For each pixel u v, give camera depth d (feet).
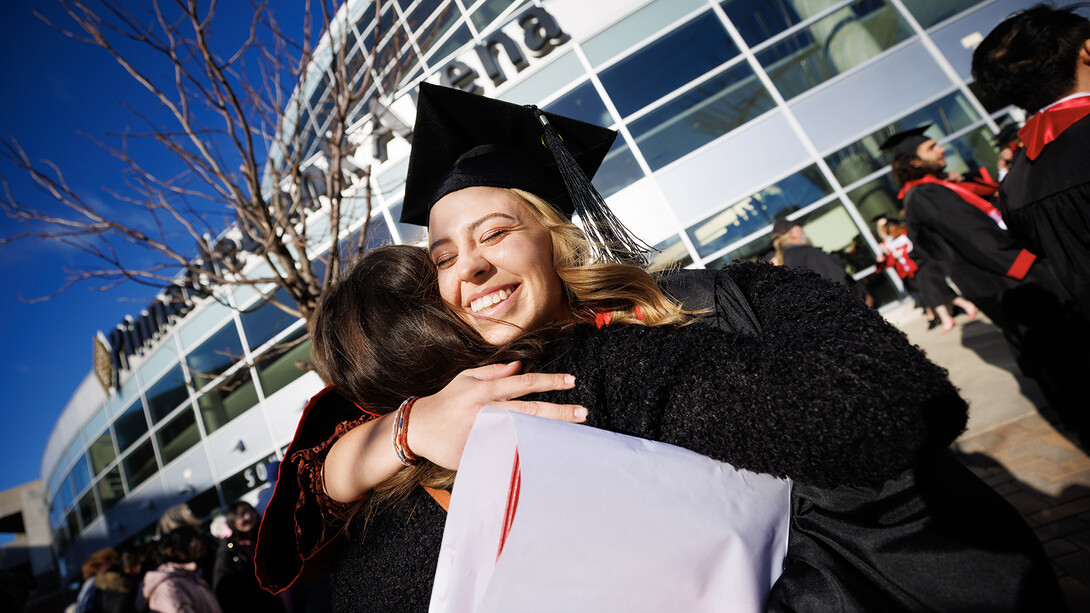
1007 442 11.59
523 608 1.93
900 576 2.11
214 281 11.43
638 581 2.02
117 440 52.06
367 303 3.27
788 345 2.32
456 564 2.12
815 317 2.47
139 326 46.19
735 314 3.06
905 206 9.80
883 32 28.02
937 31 27.50
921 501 2.21
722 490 2.17
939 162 11.20
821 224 27.68
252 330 38.04
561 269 3.41
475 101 3.97
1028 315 7.52
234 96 9.88
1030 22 5.63
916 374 2.13
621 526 1.98
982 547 2.10
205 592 12.00
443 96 3.91
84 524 61.98
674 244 28.81
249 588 12.84
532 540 1.90
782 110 28.35
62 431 64.44
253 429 38.55
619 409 2.43
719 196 28.55
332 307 3.41
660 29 29.45
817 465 2.09
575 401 2.49
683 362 2.40
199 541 12.93
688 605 2.10
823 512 2.33
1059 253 5.84
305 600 14.17
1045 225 5.87
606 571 1.98
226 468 40.57
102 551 15.88
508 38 29.45
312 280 11.12
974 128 26.78
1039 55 5.55
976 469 11.03
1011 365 15.12
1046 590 2.08
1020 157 6.23
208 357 40.75
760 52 28.78
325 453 3.09
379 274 3.39
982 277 8.12
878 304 26.61
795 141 28.12
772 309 2.83
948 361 17.19
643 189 29.25
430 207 3.58
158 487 46.85
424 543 2.68
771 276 3.13
